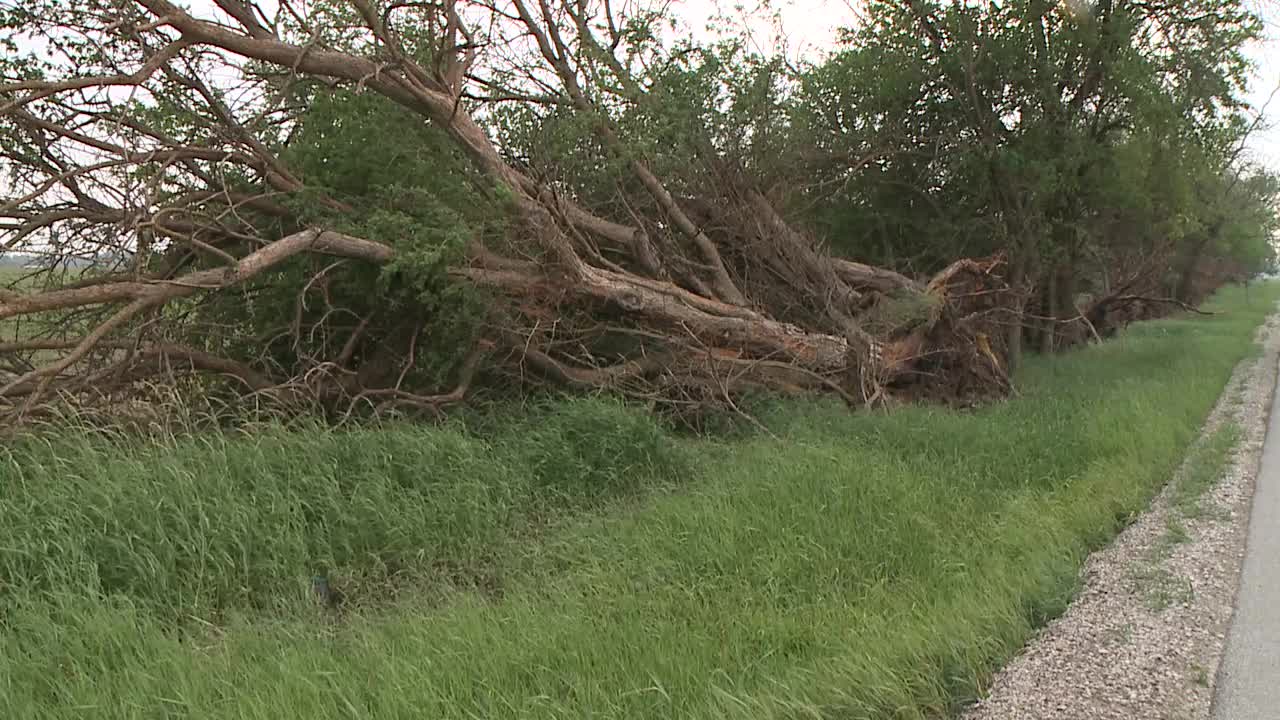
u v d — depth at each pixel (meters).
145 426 7.68
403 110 9.92
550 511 7.12
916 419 9.58
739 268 12.95
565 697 3.70
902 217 17.17
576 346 11.20
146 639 4.43
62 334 8.99
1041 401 11.59
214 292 9.40
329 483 6.54
